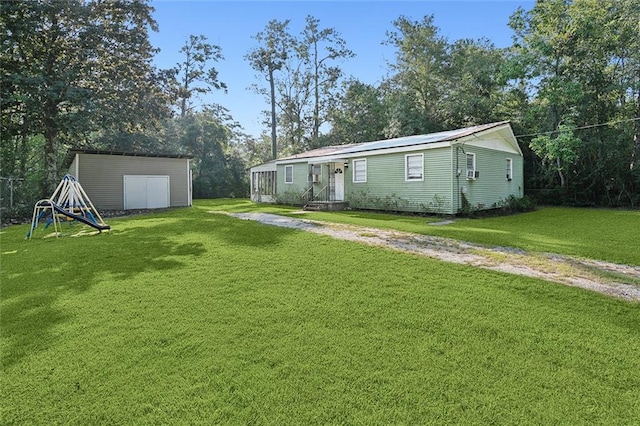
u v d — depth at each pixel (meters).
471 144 13.73
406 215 13.47
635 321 3.31
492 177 15.28
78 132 15.49
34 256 6.30
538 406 2.12
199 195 29.86
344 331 3.15
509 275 4.76
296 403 2.18
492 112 22.12
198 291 4.25
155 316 3.53
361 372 2.50
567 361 2.62
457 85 24.73
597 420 2.00
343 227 9.30
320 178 17.70
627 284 4.45
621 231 9.07
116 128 18.25
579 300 3.83
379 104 28.70
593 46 17.69
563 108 18.73
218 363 2.64
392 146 14.41
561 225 10.41
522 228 9.65
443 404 2.15
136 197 18.22
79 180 16.83
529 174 20.53
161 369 2.57
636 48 17.06
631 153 18.03
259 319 3.43
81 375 2.50
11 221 13.35
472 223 10.94
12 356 2.77
